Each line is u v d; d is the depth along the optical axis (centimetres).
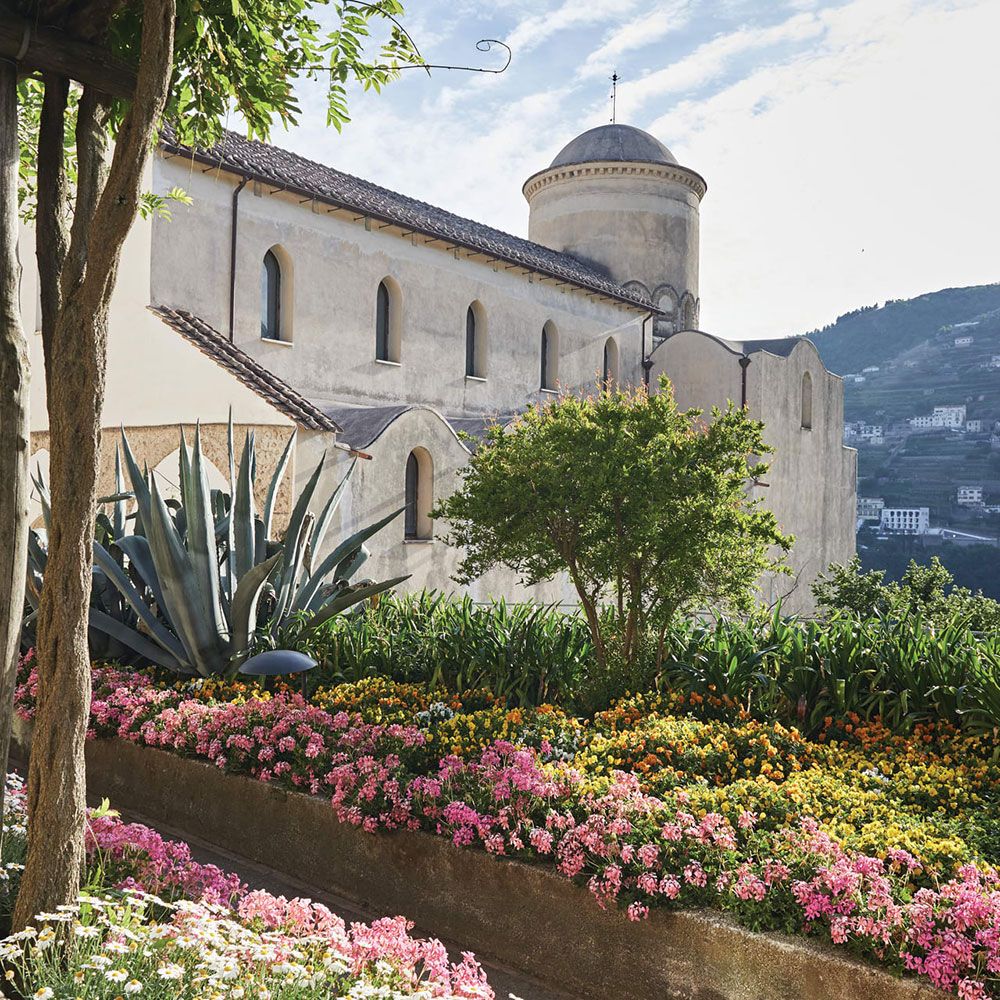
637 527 804
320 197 1830
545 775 555
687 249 3238
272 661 717
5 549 370
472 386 2278
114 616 959
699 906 456
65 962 343
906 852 452
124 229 347
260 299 1772
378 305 2080
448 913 539
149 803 723
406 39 541
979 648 797
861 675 778
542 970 498
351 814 573
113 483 1516
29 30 379
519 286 2442
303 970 342
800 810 527
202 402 1458
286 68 546
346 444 1527
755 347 2977
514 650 890
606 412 860
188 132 571
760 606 909
